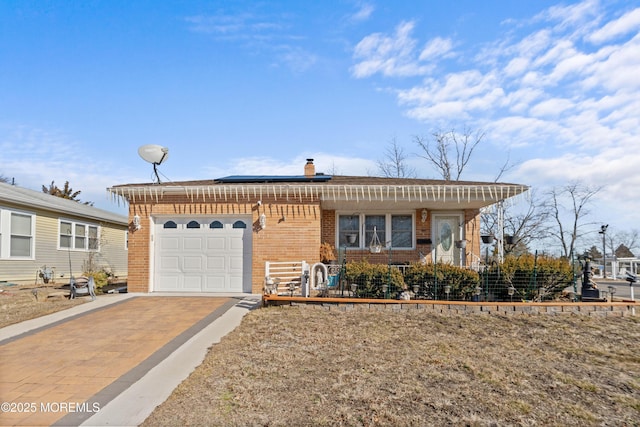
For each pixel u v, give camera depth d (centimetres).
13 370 610
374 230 1433
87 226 2239
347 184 1284
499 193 1291
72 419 455
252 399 505
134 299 1141
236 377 576
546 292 1103
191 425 440
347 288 1113
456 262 1503
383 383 563
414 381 574
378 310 1002
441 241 1522
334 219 1531
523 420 465
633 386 583
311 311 987
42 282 1850
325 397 514
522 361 681
